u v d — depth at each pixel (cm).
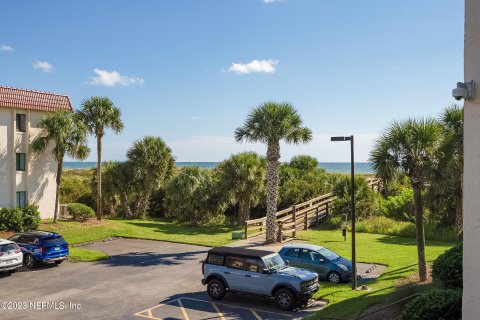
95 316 1304
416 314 899
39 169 3055
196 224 3512
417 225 1485
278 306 1388
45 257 1912
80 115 3177
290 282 1360
